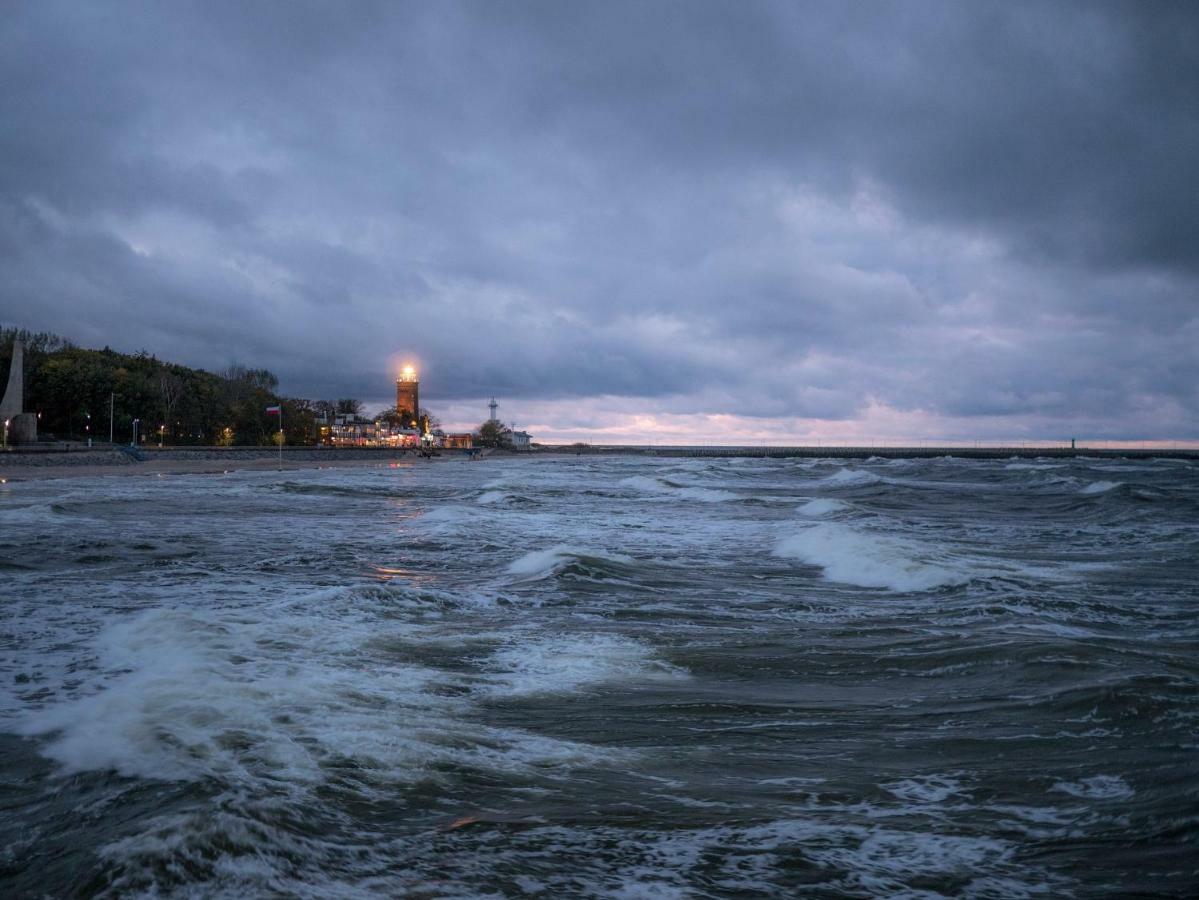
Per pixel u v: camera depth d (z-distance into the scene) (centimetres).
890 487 5428
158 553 1986
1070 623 1205
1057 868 458
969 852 480
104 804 522
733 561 1934
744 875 452
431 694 821
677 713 780
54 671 884
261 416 14288
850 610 1329
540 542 2312
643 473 8450
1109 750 654
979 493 4791
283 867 444
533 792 575
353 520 2994
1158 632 1149
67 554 1927
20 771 588
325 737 664
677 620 1244
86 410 11525
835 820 529
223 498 4166
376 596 1336
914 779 607
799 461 13638
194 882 421
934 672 928
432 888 431
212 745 632
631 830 511
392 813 529
